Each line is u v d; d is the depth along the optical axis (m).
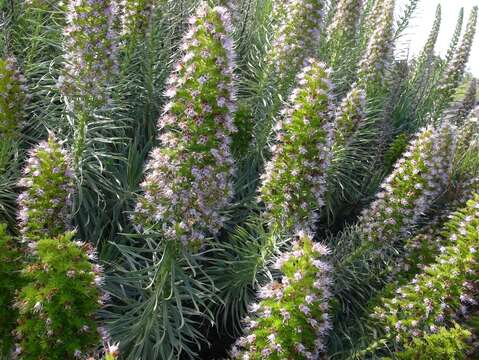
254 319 0.57
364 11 1.52
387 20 1.13
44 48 0.97
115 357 0.36
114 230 0.84
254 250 0.77
